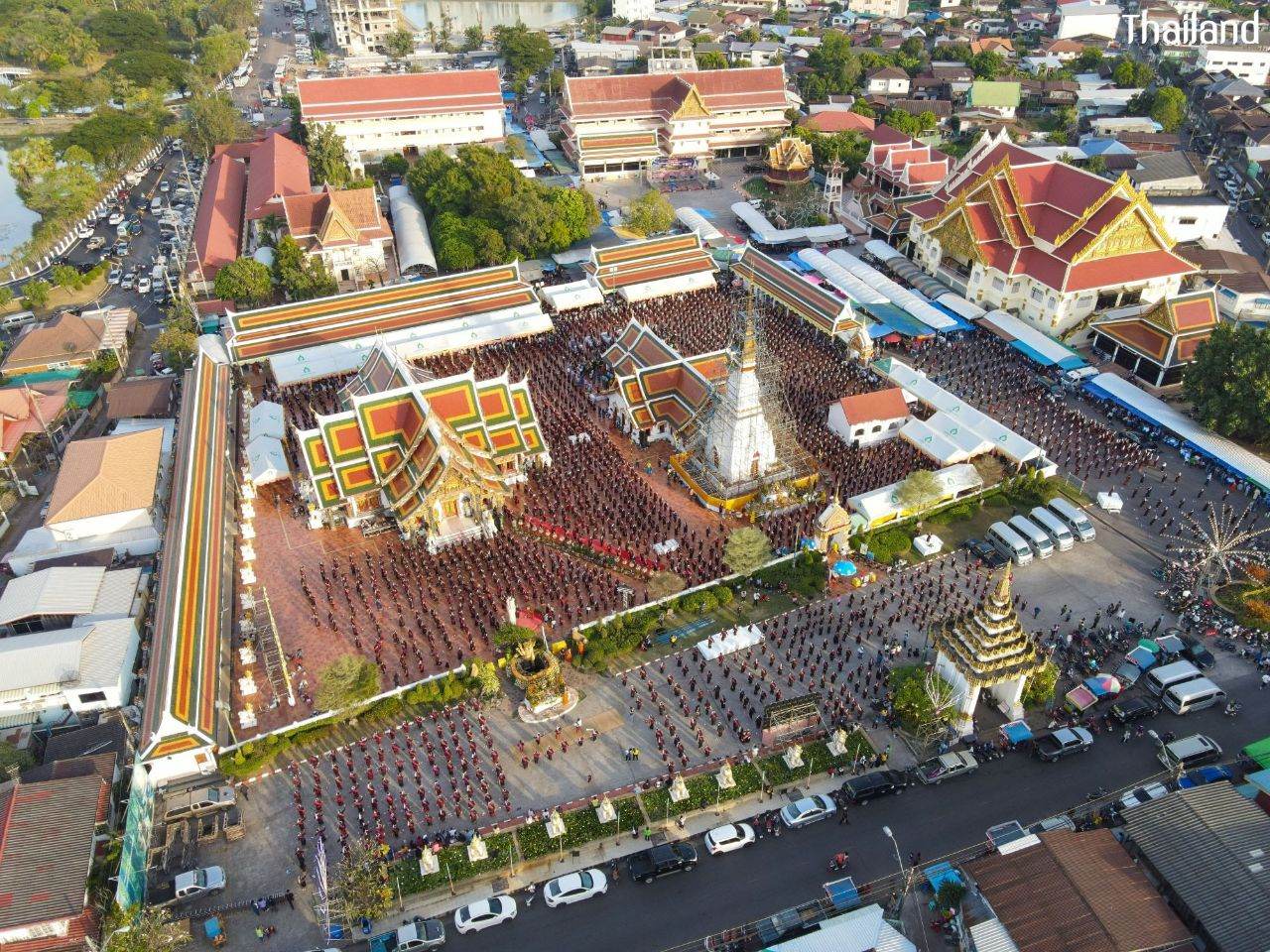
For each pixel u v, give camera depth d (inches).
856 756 2455.7
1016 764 2454.5
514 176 5703.7
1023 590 3031.5
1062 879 1979.6
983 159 5201.8
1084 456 3686.0
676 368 3853.3
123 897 2028.8
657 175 6638.8
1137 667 2672.2
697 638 2888.8
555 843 2240.4
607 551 3221.0
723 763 2440.9
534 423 3607.3
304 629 2942.9
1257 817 2133.4
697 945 2020.2
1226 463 3508.9
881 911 1978.3
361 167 6501.0
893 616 2933.1
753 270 5049.2
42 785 2212.1
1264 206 5920.3
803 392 4084.6
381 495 3513.8
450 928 2069.4
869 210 5792.3
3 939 1961.1
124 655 2696.9
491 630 2910.9
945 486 3408.0
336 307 4606.3
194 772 2469.2
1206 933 1909.4
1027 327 4498.0
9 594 2893.7
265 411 3978.8
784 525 3329.2
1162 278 4534.9
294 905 2123.5
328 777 2445.9
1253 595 2957.7
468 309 4729.3
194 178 7007.9
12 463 3705.7
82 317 4530.0
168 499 3535.9
